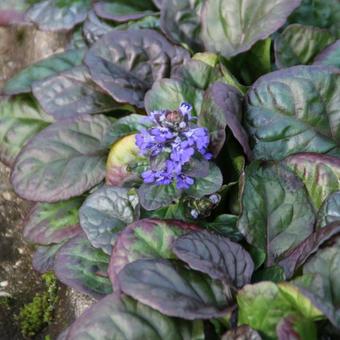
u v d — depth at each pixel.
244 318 0.48
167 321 0.48
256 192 0.52
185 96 0.57
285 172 0.52
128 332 0.48
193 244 0.50
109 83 0.59
